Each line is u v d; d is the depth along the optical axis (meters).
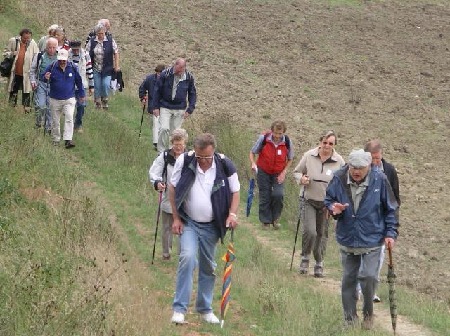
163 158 28.44
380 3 81.75
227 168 22.75
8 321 18.22
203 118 49.16
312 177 30.64
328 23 75.06
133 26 67.94
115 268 24.08
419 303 29.03
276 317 24.48
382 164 26.80
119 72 49.88
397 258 36.12
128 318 20.62
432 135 54.59
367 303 24.22
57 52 39.97
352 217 23.55
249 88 59.69
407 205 43.19
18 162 31.70
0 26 57.59
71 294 19.95
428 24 76.81
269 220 37.12
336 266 33.22
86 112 46.25
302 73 64.06
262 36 70.38
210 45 67.06
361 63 67.12
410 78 65.06
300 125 53.59
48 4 68.69
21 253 22.41
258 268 30.06
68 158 38.78
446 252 37.28
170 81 40.72
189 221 22.86
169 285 26.81
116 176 38.59
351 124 55.31
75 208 29.03
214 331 22.56
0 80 47.69
